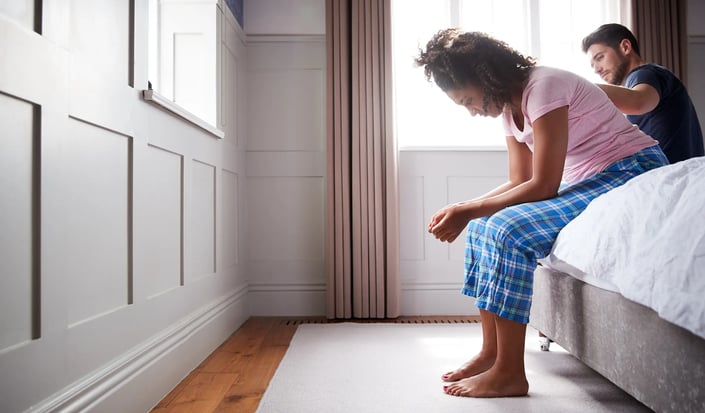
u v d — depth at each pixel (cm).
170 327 152
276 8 274
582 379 146
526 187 131
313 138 274
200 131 185
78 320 101
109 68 116
